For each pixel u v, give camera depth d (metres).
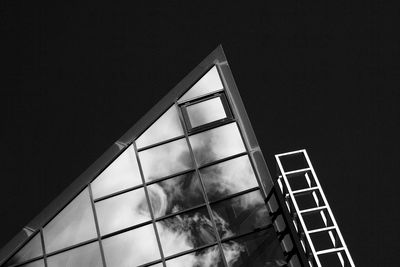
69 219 32.12
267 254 29.72
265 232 30.36
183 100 34.72
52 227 32.03
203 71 35.31
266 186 31.59
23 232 31.94
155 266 30.58
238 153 32.94
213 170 32.66
